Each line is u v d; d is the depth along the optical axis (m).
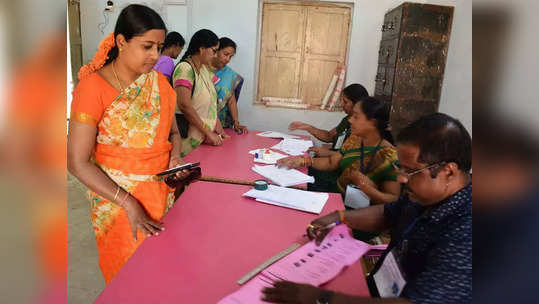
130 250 1.44
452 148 0.87
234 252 1.12
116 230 1.44
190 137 2.61
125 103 1.35
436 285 0.79
